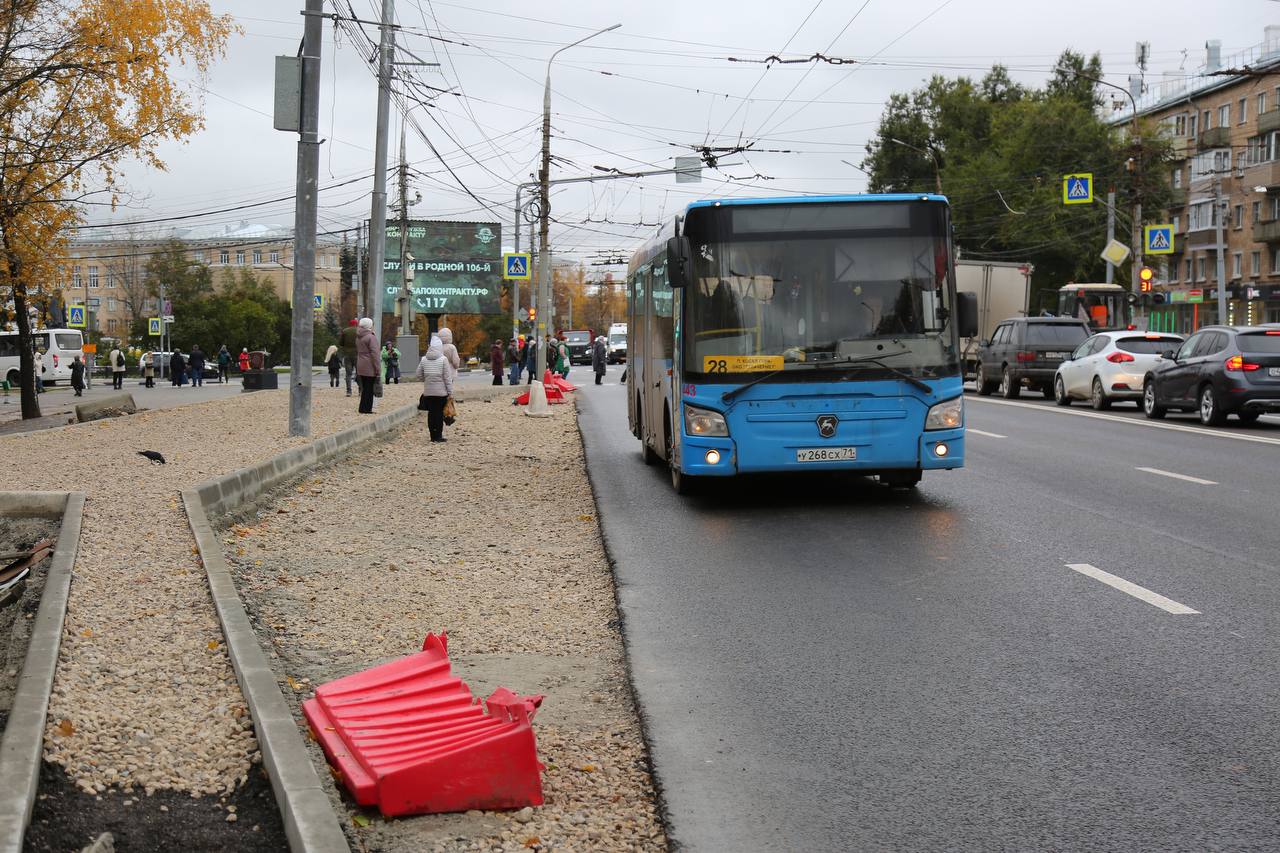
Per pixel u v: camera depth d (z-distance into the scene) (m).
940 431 12.52
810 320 12.51
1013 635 7.32
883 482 15.00
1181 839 4.32
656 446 16.05
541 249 39.97
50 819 4.38
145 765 4.88
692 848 4.34
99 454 17.02
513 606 8.51
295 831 4.10
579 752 5.43
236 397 35.78
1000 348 34.06
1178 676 6.36
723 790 4.89
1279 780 4.86
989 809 4.64
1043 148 65.06
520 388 42.56
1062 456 17.59
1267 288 68.12
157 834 4.32
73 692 5.72
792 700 6.11
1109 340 28.23
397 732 5.15
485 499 14.27
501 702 5.11
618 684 6.54
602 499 13.98
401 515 12.98
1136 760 5.12
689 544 10.88
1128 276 65.00
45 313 31.55
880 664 6.75
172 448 17.86
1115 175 64.31
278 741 4.86
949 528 11.38
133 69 27.61
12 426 28.27
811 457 12.48
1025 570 9.30
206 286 95.31
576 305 148.12
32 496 12.21
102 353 81.56
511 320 102.75
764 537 11.16
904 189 75.69
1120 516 11.93
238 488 13.21
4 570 9.62
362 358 26.30
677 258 12.39
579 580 9.38
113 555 9.20
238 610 7.25
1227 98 74.25
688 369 12.58
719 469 12.54
